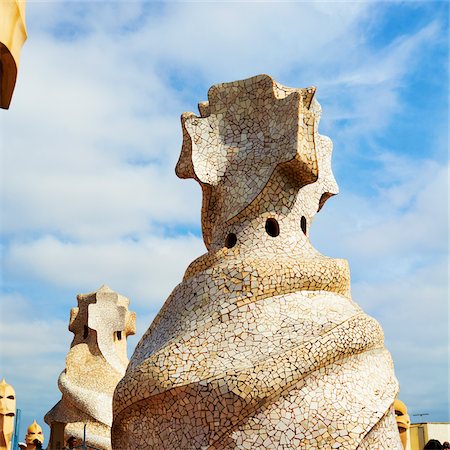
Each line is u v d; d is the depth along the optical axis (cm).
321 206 1567
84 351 2728
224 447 1116
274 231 1377
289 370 1134
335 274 1317
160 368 1184
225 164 1423
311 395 1141
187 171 1441
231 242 1384
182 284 1331
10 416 1853
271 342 1186
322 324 1212
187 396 1153
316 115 1517
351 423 1128
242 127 1441
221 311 1236
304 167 1350
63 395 2612
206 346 1199
